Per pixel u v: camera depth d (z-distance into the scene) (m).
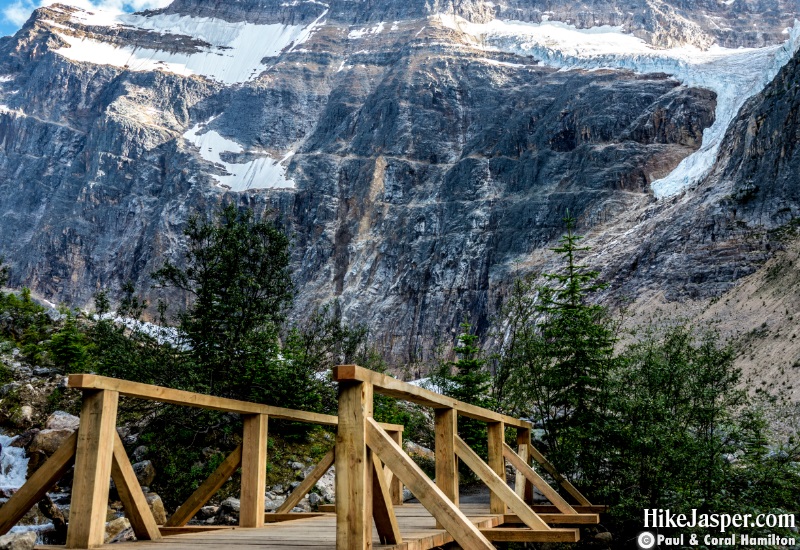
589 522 10.61
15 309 24.22
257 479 7.89
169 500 13.17
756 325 55.41
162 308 16.94
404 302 119.88
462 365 20.03
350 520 4.96
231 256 16.17
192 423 14.93
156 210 160.75
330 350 19.11
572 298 16.69
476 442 19.19
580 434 14.23
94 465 5.57
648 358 14.05
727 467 13.15
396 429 11.10
